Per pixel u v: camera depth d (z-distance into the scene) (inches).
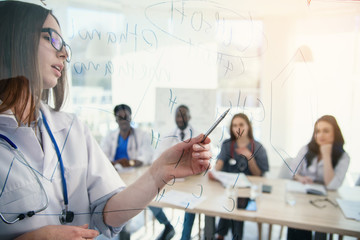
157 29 22.2
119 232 23.4
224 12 21.1
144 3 22.0
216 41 21.5
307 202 37.0
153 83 22.7
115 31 22.5
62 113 22.3
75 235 16.8
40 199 18.3
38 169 18.8
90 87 22.9
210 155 21.4
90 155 22.3
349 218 31.0
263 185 43.1
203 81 21.9
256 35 20.8
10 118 18.2
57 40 20.6
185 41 22.0
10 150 17.9
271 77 20.7
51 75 20.5
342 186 33.9
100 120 23.6
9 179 17.2
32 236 16.5
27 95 19.1
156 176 21.2
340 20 19.1
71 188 20.6
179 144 21.2
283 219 32.6
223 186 32.2
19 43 18.8
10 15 18.8
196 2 21.4
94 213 22.1
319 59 19.9
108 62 22.8
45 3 21.8
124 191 21.3
